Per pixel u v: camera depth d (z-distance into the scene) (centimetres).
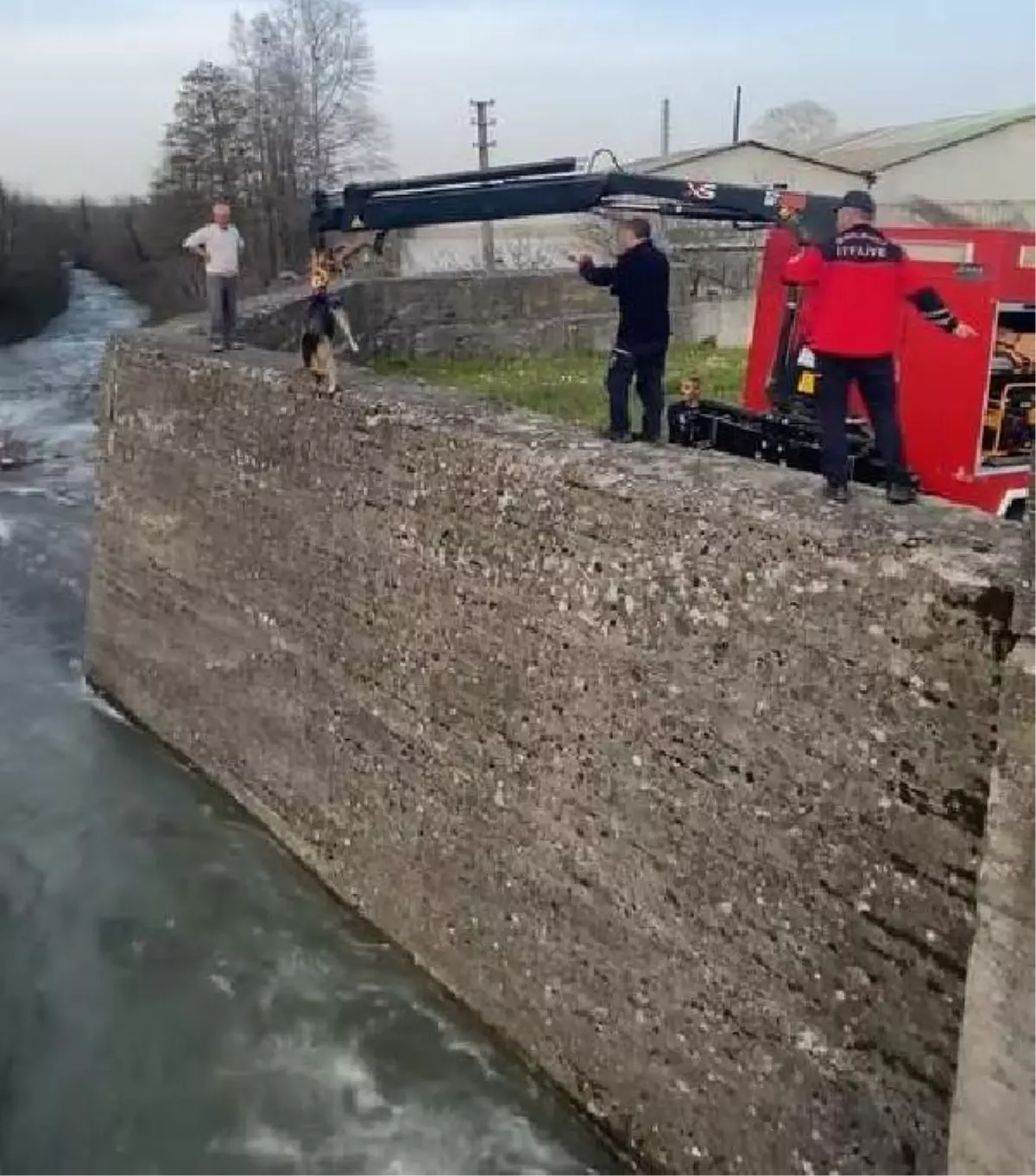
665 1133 952
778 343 1284
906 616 750
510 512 1036
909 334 1154
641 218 1100
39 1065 1118
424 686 1158
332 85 6259
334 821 1308
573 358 2302
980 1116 689
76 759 1614
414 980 1201
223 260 1535
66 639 1967
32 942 1273
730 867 881
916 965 768
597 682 972
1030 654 650
